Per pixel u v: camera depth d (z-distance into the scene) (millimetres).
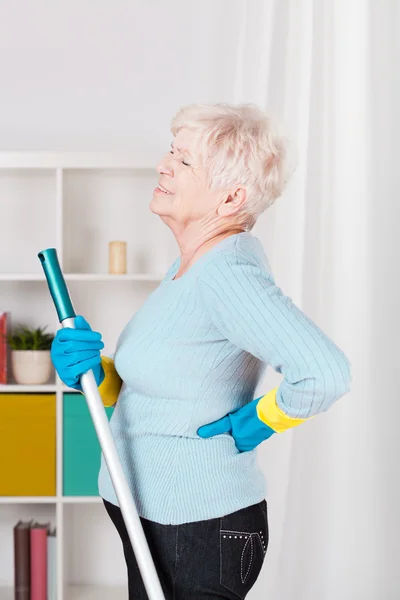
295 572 2410
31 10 2873
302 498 2418
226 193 1289
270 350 1147
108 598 2764
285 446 2443
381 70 2412
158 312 1258
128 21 2867
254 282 1175
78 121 2885
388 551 2414
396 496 2412
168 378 1231
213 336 1222
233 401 1265
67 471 2666
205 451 1236
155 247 2928
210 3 2785
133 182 2910
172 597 1257
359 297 2408
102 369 1429
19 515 2908
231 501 1232
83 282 2904
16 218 2918
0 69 2871
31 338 2744
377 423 2410
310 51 2447
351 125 2418
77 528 2900
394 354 2408
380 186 2408
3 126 2881
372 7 2418
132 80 2873
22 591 2662
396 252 2406
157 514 1234
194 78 2846
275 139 1310
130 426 1290
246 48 2541
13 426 2662
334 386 1121
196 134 1289
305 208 2406
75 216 2908
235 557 1232
